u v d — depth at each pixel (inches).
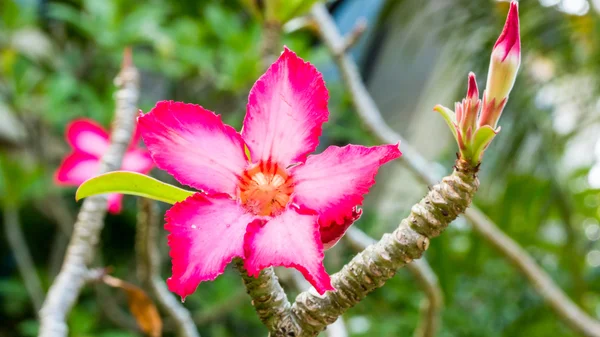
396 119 68.0
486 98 13.2
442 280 48.9
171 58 47.6
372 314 53.4
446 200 13.3
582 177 62.3
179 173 13.6
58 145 57.4
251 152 13.8
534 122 50.4
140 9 46.0
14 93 50.0
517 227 56.7
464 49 50.6
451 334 50.0
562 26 48.6
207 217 13.4
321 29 29.5
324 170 13.5
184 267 13.2
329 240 13.5
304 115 13.8
